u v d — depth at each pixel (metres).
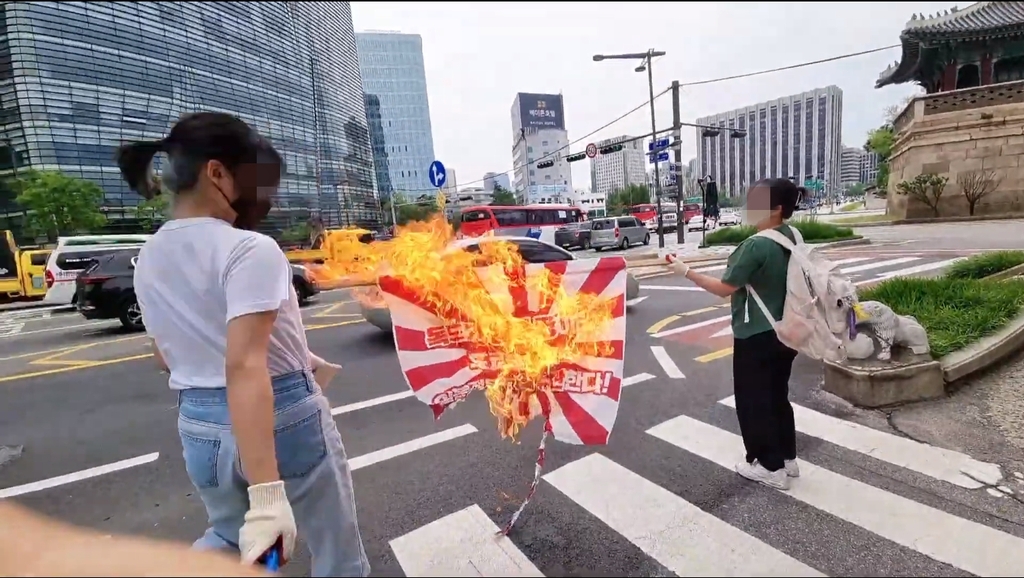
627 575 2.08
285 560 1.27
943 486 2.66
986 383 4.02
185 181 1.37
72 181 23.14
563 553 2.25
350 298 11.45
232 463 1.35
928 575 2.02
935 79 27.83
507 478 2.97
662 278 11.21
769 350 2.60
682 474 2.91
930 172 22.95
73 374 5.70
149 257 1.41
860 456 3.02
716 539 2.30
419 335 2.16
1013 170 20.94
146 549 1.53
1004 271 7.19
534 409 2.25
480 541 2.36
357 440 3.61
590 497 2.71
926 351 4.09
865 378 3.75
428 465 3.18
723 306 7.98
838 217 35.16
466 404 4.22
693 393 4.24
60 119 27.86
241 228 1.52
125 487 3.07
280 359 1.46
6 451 3.64
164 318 1.38
